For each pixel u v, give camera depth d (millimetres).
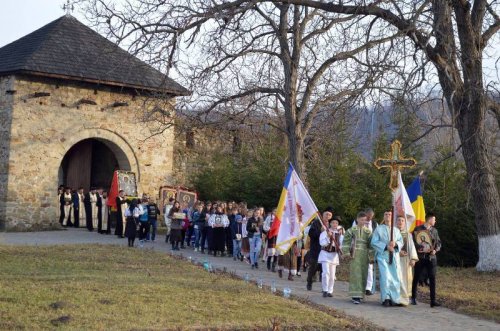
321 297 15422
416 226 16281
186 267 18453
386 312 13945
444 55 18328
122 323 10547
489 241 19781
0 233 27734
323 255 15523
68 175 33406
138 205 24047
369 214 15836
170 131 33281
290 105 24406
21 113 29141
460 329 12453
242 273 18953
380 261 14742
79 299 12125
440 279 18422
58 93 30047
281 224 14773
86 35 31984
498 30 19953
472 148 19797
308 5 19734
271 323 11172
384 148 26078
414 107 17875
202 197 33094
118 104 31484
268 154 30359
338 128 24281
